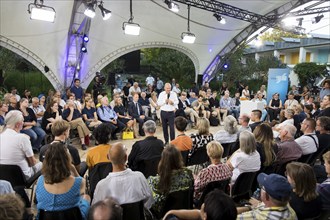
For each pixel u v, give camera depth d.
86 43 9.14
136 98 7.35
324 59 21.12
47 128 5.57
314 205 1.99
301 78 17.27
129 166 3.25
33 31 8.09
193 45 11.69
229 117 4.06
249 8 9.55
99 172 2.83
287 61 23.70
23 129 5.05
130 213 2.18
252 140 2.91
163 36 10.80
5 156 2.76
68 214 1.97
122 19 9.35
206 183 2.58
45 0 7.21
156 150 3.22
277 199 1.70
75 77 9.72
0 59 12.07
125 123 6.96
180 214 1.94
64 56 9.23
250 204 2.92
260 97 9.39
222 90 13.05
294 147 3.41
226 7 9.31
